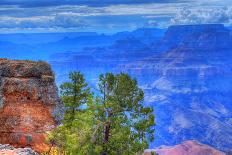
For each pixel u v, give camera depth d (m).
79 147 39.25
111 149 39.78
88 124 40.19
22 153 38.75
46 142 50.56
